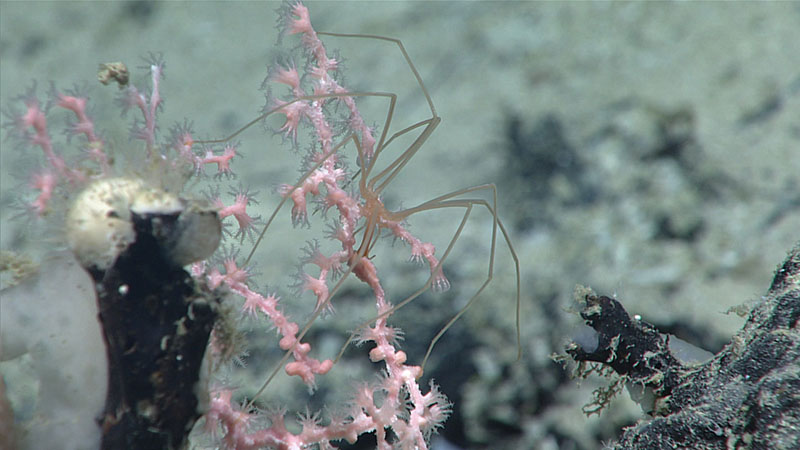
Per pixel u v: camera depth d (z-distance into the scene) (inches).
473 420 55.2
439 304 54.6
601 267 63.4
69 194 13.3
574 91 84.5
